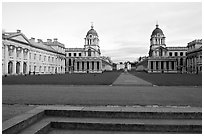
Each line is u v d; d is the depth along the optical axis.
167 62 101.25
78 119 7.18
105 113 7.45
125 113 7.39
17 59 58.47
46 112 7.69
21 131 5.90
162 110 7.55
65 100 9.95
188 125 6.47
